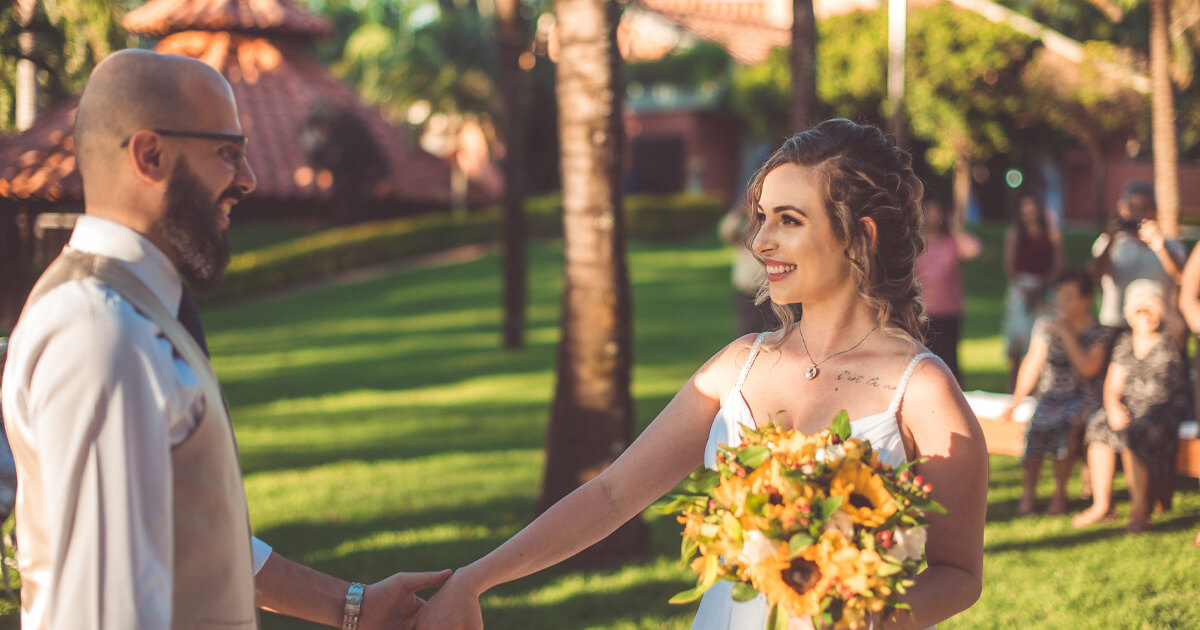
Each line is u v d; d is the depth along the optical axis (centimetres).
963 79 2095
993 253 2055
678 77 3002
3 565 368
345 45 3925
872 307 210
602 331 577
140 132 165
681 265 2194
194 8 2867
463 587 230
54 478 149
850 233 205
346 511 675
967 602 198
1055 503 623
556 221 2733
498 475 779
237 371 1389
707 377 230
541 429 967
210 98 171
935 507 181
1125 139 2219
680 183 3219
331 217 2731
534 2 2033
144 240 167
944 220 827
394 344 1572
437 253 2606
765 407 216
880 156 209
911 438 205
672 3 3188
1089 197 3131
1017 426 655
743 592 182
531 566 230
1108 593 462
